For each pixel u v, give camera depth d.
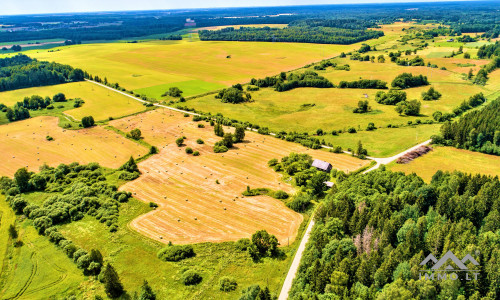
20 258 91.44
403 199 92.31
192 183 124.19
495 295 63.44
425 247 76.12
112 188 119.81
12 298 79.38
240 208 108.44
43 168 135.62
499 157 132.00
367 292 66.00
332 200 97.62
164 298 77.62
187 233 97.88
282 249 90.06
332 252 78.44
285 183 122.31
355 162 134.25
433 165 127.38
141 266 86.81
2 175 133.38
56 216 104.38
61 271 86.56
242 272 83.81
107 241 95.88
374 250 75.38
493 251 68.75
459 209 85.94
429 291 63.69
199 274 83.50
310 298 66.56
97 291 80.38
